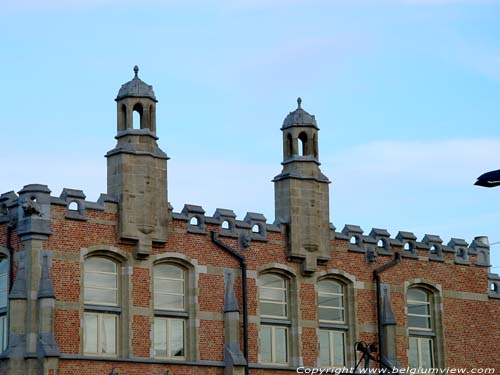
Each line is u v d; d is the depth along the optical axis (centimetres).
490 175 3075
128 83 4906
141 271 4788
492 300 5903
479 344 5784
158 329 4831
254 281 5091
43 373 4381
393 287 5528
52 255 4566
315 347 5225
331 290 5384
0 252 4647
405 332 5516
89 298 4666
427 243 5706
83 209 4672
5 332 4591
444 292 5712
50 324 4459
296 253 5203
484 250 5931
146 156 4825
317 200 5316
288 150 5359
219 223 5050
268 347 5122
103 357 4616
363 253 5475
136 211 4775
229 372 4903
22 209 4562
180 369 4816
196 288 4925
